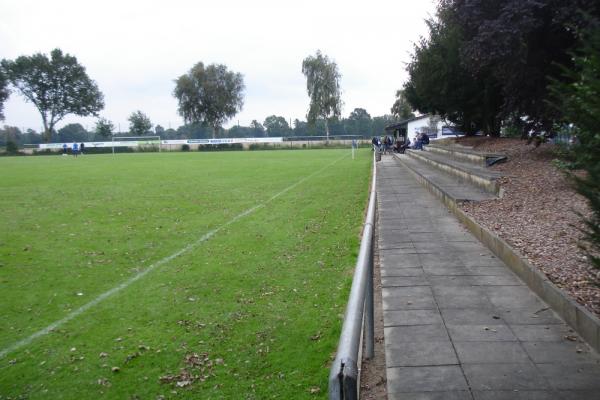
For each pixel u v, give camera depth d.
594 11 9.92
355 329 2.11
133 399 4.16
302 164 33.84
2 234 10.86
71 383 4.46
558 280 5.42
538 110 13.13
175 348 5.09
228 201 15.66
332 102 82.25
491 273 6.51
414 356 4.23
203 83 86.44
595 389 3.61
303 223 11.60
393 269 6.86
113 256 8.91
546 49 12.32
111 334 5.49
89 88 93.88
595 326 4.20
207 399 4.11
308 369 4.50
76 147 60.81
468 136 28.88
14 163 42.72
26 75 87.44
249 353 4.92
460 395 3.59
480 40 12.06
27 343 5.30
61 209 14.37
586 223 3.48
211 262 8.35
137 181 22.95
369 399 3.67
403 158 32.38
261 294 6.67
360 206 13.59
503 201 10.20
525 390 3.62
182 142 75.62
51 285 7.27
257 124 125.50
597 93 3.23
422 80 24.02
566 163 5.12
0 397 4.27
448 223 9.95
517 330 4.68
